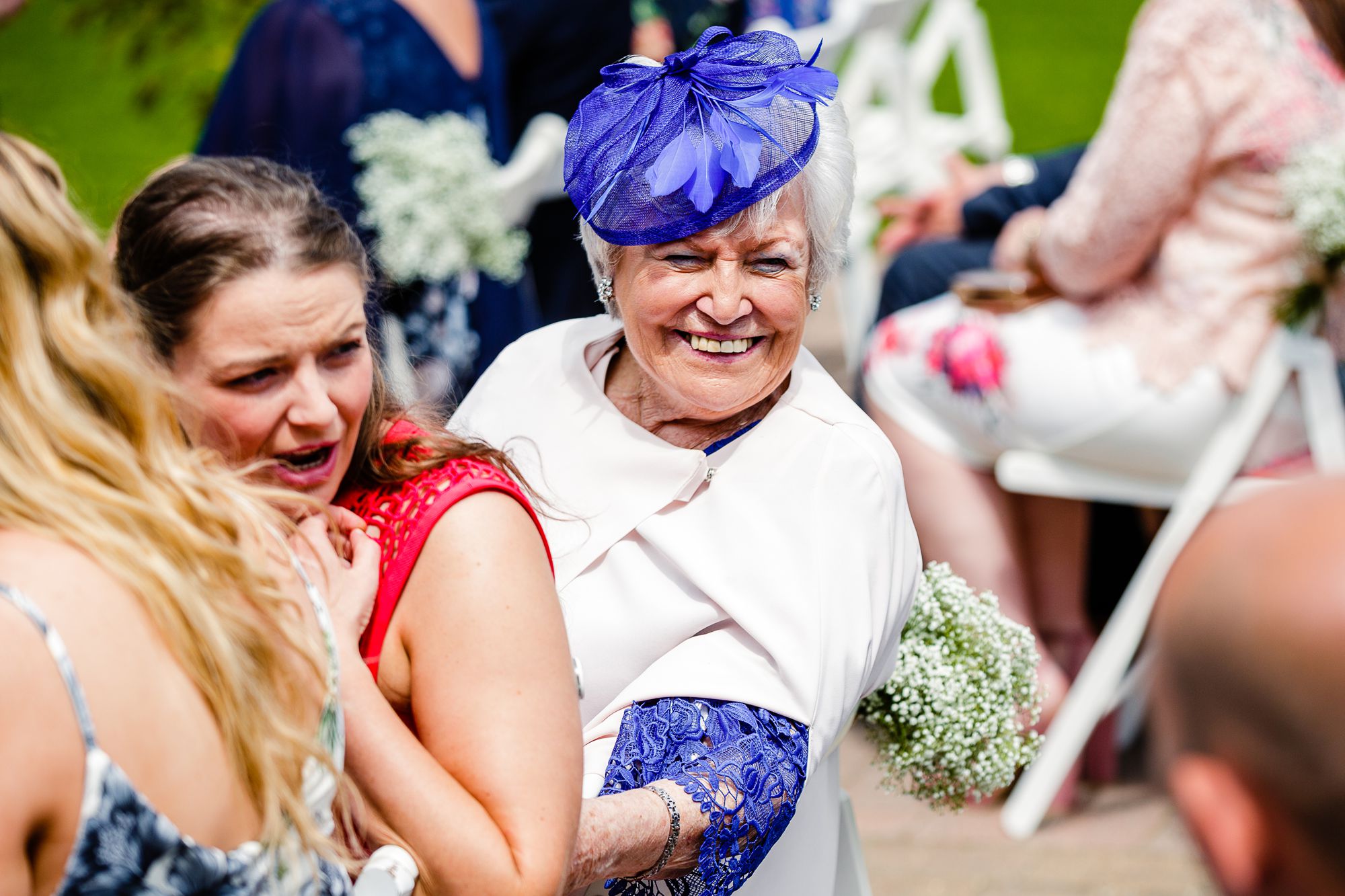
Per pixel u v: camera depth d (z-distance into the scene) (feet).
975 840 15.08
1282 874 3.08
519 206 16.89
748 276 8.24
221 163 6.93
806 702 7.94
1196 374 14.29
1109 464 15.03
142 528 5.23
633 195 8.14
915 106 25.18
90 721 4.80
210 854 5.13
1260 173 13.79
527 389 9.58
